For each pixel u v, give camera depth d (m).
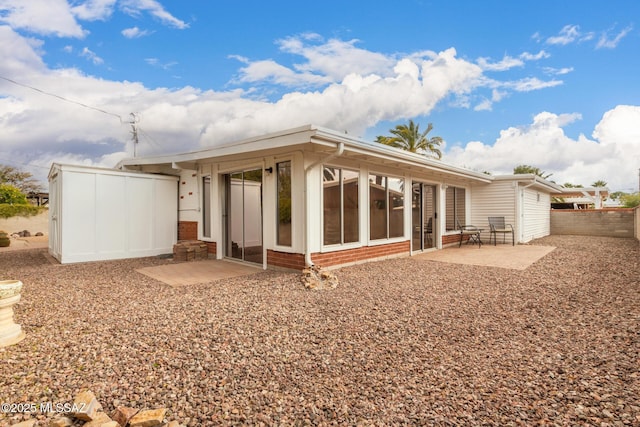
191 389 2.49
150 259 8.81
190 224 9.62
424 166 8.73
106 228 8.58
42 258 9.07
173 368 2.80
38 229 18.45
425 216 10.55
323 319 4.02
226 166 8.41
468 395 2.41
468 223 13.24
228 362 2.92
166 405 2.29
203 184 9.23
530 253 9.85
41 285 5.74
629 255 9.22
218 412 2.22
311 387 2.53
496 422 2.10
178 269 7.30
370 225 8.19
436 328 3.75
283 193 7.12
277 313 4.22
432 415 2.18
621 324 3.76
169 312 4.23
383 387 2.53
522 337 3.48
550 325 3.82
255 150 6.43
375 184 8.34
